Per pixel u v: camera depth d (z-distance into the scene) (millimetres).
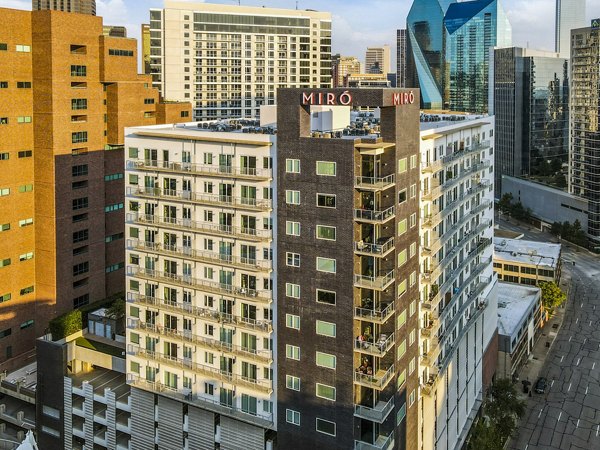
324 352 83938
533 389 145500
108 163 152375
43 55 136500
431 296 98562
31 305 144125
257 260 88000
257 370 90188
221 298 91250
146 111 162625
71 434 111250
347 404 83250
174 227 93188
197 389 95375
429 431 100125
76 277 146875
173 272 95438
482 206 124312
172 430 99625
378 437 86750
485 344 133875
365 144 79188
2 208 135625
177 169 92125
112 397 105438
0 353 138000
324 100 79812
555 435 126562
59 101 138250
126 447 105188
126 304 100500
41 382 113875
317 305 83562
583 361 160750
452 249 109938
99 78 146750
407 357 90062
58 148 139250
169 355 97625
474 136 117875
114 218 155375
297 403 87125
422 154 93062
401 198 84562
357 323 82688
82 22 141875
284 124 82500
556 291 187375
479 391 131250
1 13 131500
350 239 80062
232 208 88562
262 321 88625
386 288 83062
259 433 91938
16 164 137625
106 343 115188
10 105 134875
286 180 83438
